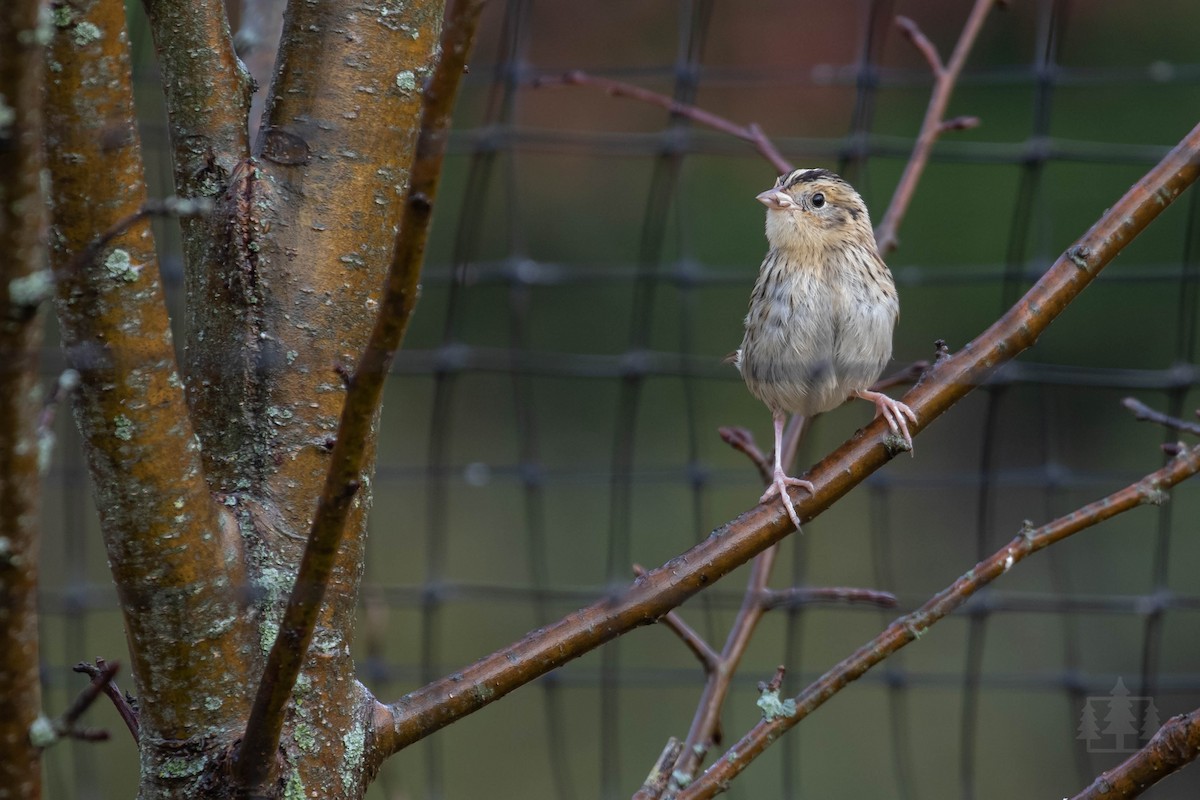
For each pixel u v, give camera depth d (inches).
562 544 579.5
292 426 173.5
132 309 144.6
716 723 212.8
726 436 220.7
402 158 181.2
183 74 174.2
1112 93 616.7
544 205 618.5
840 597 208.1
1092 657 550.6
